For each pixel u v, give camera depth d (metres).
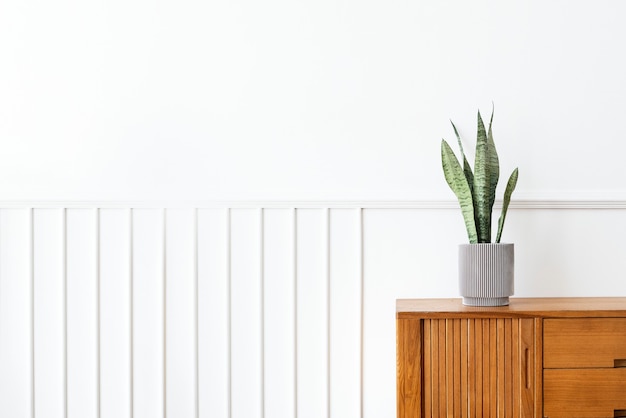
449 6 2.02
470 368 1.64
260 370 2.02
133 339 2.03
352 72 2.03
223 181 2.04
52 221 2.03
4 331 2.02
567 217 2.01
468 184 1.82
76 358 2.03
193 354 2.03
